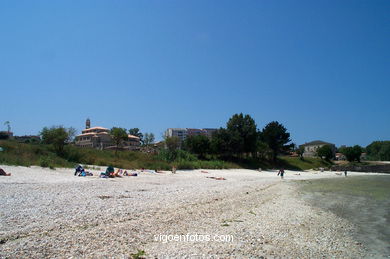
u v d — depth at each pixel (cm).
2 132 9400
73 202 1533
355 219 1712
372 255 1057
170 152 6581
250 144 8350
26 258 745
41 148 4616
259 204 1984
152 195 2016
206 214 1491
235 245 1023
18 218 1128
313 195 2881
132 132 14938
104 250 852
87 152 5400
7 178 2369
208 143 8375
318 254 1023
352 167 10806
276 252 997
